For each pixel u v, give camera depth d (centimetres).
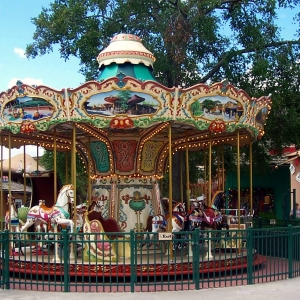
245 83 2027
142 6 1997
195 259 1030
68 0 2128
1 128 1294
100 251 1195
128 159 1408
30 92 1205
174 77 2003
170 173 1217
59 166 2394
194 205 1389
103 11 2080
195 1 1925
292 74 2027
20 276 1100
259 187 2780
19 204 3144
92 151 1447
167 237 1039
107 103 1167
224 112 1252
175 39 1872
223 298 929
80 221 1386
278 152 2172
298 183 2781
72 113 1183
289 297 941
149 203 1427
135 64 1398
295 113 1978
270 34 2027
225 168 2412
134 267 1033
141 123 1175
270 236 1127
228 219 1519
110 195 1407
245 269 1245
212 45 2092
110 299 917
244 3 1998
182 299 916
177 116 1190
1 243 1055
